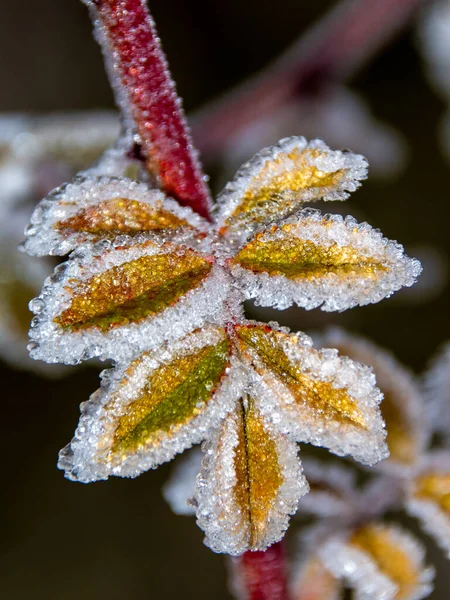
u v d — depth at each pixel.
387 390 0.14
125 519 0.25
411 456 0.14
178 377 0.11
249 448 0.11
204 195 0.12
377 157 0.23
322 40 0.21
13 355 0.17
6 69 0.25
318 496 0.14
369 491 0.14
